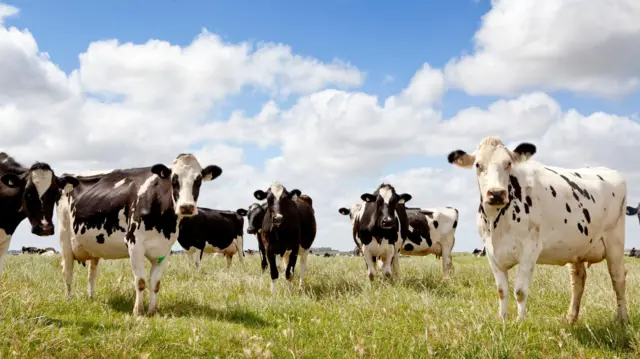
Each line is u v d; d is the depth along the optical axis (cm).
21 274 1176
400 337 668
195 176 910
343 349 631
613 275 812
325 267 1719
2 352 546
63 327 662
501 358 567
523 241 734
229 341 663
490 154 735
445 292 1102
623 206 838
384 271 1304
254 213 1762
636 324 721
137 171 996
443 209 1688
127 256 986
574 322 789
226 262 2103
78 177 1032
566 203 761
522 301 732
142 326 694
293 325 747
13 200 795
